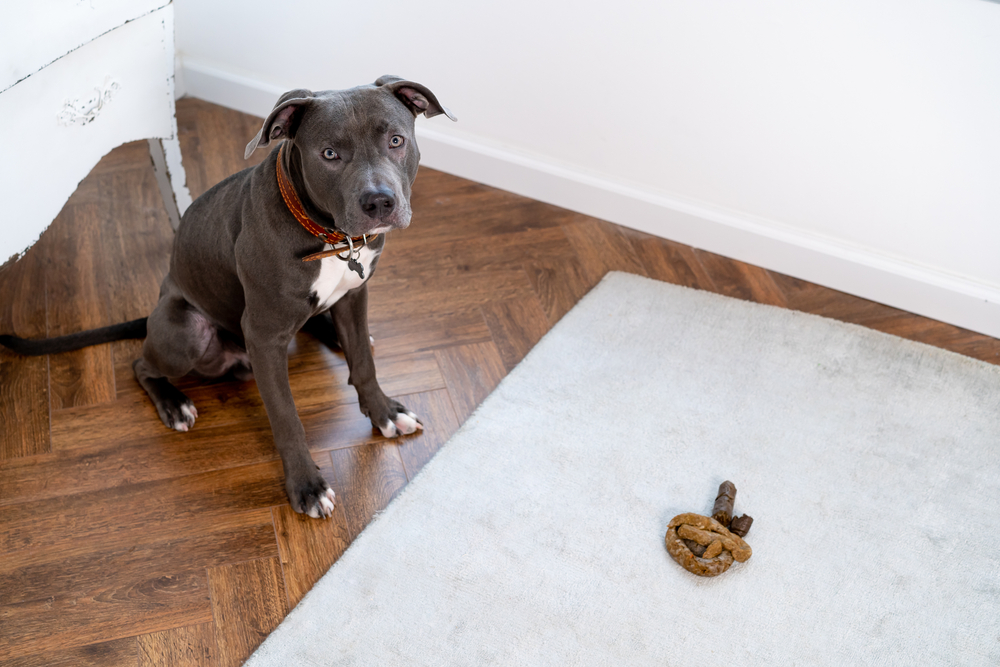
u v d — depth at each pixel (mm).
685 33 2561
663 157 2848
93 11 1967
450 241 2930
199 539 1986
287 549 1975
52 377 2369
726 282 2816
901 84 2371
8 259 2084
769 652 1784
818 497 2102
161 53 2307
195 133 3354
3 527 1994
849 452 2219
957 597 1896
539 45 2795
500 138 3094
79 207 2973
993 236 2490
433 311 2646
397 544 1962
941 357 2508
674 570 1929
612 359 2473
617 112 2820
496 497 2072
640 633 1806
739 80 2574
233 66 3426
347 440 2234
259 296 1854
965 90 2301
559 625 1813
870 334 2588
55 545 1961
